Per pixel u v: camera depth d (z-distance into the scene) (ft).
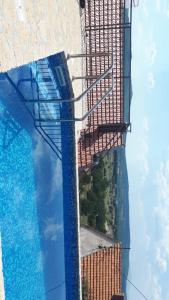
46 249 30.17
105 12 40.27
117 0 40.29
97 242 53.57
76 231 31.91
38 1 21.31
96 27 40.16
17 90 26.30
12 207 26.00
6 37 16.38
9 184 25.61
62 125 31.30
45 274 30.01
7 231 25.41
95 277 48.60
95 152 43.09
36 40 20.89
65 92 31.42
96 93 40.88
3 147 24.71
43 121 29.07
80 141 42.04
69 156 31.68
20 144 26.81
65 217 32.12
